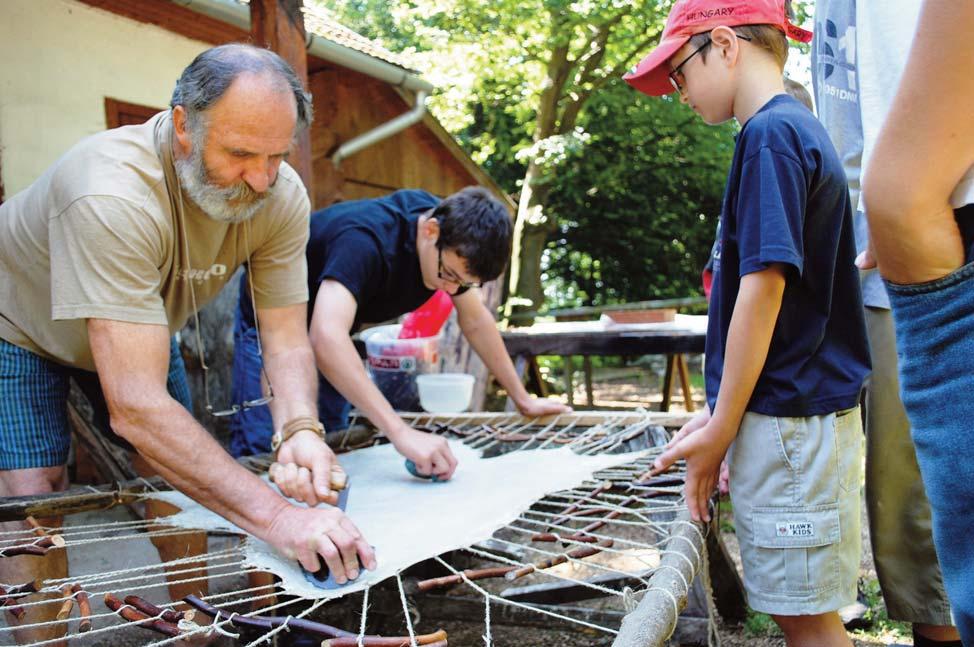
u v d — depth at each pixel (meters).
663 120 12.97
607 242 13.78
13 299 1.71
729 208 1.54
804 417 1.48
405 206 2.38
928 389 0.88
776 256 1.35
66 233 1.44
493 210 2.16
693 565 1.26
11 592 1.23
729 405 1.46
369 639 1.06
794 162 1.40
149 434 1.42
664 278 13.91
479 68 11.34
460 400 2.99
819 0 2.09
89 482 3.56
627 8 10.53
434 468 1.86
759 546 1.53
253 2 2.90
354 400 1.97
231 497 1.40
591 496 1.76
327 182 5.64
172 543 1.79
